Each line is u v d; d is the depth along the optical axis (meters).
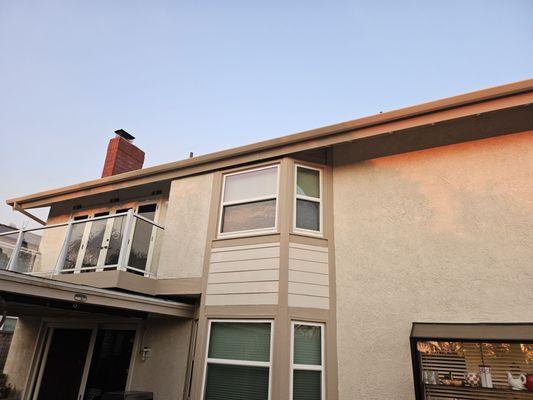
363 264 5.95
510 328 4.48
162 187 8.78
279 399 5.08
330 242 6.32
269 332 5.66
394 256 5.76
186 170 7.83
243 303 5.99
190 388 6.04
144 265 7.21
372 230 6.09
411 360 5.07
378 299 5.63
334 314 5.85
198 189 7.57
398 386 5.05
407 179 6.13
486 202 5.42
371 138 6.33
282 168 6.71
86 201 9.97
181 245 7.20
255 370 5.54
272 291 5.83
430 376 4.65
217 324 6.17
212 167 7.51
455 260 5.32
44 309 6.75
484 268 5.11
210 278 6.52
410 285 5.49
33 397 8.41
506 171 5.45
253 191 6.93
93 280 6.67
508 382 4.41
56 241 9.86
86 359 8.08
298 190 6.66
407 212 5.92
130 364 7.16
